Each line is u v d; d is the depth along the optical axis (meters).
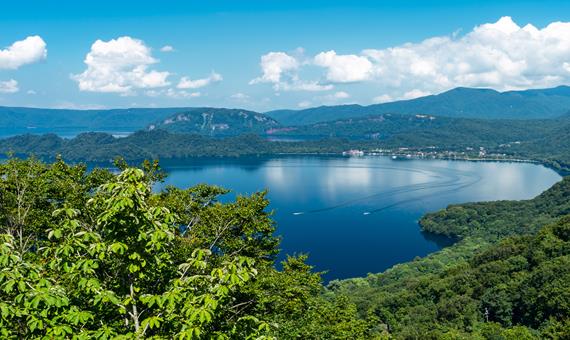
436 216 165.00
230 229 30.12
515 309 83.00
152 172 32.91
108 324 9.87
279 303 24.14
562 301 71.62
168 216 10.48
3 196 28.11
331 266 122.31
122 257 10.27
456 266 117.06
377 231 149.50
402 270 119.00
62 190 29.44
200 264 10.33
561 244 98.75
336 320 29.03
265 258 31.84
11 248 9.62
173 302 9.40
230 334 10.49
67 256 9.88
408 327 85.00
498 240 152.88
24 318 9.34
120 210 9.69
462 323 83.06
